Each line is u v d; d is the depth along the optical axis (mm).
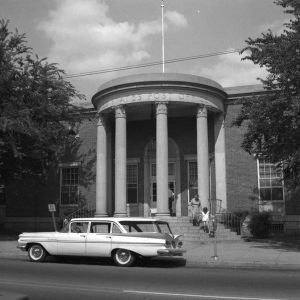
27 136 26047
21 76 26812
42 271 14086
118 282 11875
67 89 28625
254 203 27828
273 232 27141
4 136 25078
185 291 10484
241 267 15828
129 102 26203
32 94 26703
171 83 25766
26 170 28266
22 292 10477
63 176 32562
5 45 26438
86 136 32188
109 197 29547
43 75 27547
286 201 27234
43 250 17109
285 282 11758
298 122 18250
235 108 28656
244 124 28375
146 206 30172
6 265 15766
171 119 30625
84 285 11422
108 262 17312
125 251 15867
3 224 33562
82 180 31875
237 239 24281
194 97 26234
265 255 17750
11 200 33688
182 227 24312
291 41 18422
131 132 31406
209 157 29109
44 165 28484
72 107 31781
